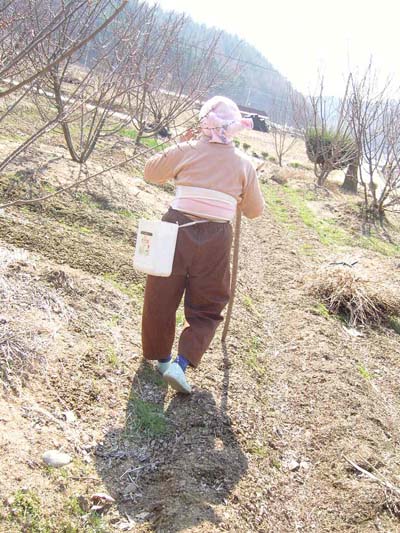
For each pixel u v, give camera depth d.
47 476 2.63
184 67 9.99
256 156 21.52
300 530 2.99
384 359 5.43
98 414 3.22
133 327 4.19
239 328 4.99
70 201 6.02
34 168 6.46
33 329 3.53
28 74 5.95
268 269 7.19
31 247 4.65
